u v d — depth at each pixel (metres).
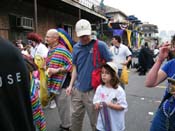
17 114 1.18
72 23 15.48
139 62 13.74
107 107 3.23
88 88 3.55
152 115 5.74
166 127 2.29
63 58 4.27
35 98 1.91
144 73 13.52
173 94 2.21
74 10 13.23
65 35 4.44
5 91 1.14
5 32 9.22
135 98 7.53
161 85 9.77
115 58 6.02
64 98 4.39
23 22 9.95
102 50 3.47
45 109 5.82
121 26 22.89
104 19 16.78
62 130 4.56
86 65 3.53
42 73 4.19
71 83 3.85
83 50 3.55
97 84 3.39
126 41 25.11
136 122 5.22
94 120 3.65
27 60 1.94
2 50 1.15
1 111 1.12
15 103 1.17
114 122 3.24
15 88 1.17
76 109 3.78
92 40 3.51
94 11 13.81
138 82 10.83
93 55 3.48
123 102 3.24
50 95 4.39
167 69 2.35
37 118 1.96
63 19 14.12
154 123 2.42
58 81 4.30
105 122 3.23
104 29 21.52
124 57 6.08
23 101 1.21
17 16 9.84
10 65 1.16
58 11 13.43
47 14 12.27
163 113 2.33
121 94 3.25
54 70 4.23
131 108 6.32
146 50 13.69
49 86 4.32
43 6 11.81
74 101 3.79
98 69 3.45
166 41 2.30
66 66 4.29
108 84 3.28
